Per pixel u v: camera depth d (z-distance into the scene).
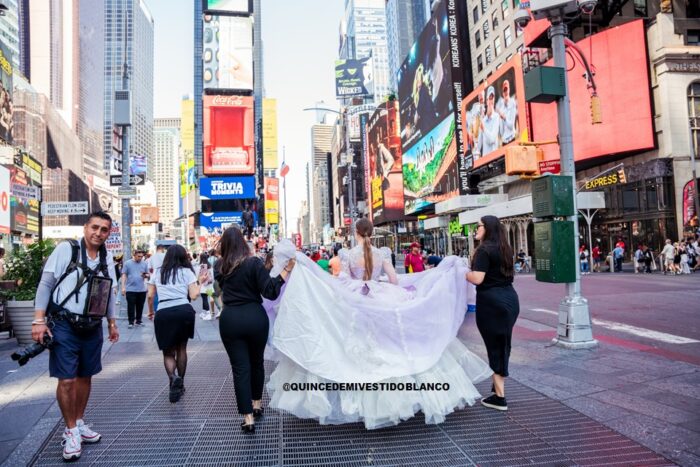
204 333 9.65
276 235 55.25
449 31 46.31
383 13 180.88
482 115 40.53
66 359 3.79
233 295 4.34
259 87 130.00
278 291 4.28
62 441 3.90
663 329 8.95
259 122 58.81
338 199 118.12
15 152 39.62
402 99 62.62
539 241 7.60
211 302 12.13
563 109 7.61
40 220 14.90
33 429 4.33
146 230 49.28
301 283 4.38
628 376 5.70
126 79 13.24
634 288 16.53
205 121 36.19
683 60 27.34
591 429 4.12
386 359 4.23
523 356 6.89
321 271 4.51
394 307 4.44
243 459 3.70
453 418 4.50
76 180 101.62
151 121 126.31
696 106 27.55
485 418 4.47
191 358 7.30
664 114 27.39
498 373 4.65
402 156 63.09
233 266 4.32
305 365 4.13
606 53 29.25
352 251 5.00
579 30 33.44
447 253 50.56
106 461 3.69
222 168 36.12
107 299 4.06
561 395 5.06
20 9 142.38
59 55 144.50
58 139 102.12
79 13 154.88
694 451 3.63
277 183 58.38
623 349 7.19
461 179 44.31
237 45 36.88
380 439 4.06
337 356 4.22
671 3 27.78
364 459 3.67
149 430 4.34
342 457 3.72
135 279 10.69
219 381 6.00
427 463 3.57
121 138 13.29
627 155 29.59
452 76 45.91
